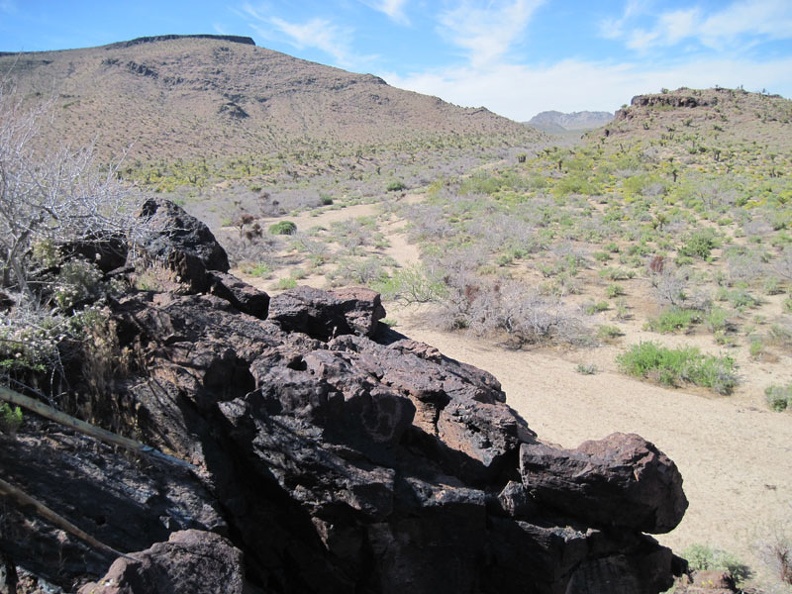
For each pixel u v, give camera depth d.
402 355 6.63
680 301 21.84
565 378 16.19
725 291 22.38
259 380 4.86
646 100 119.19
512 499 5.22
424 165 89.50
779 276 24.47
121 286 5.99
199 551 3.52
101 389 4.50
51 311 5.05
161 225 7.50
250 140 142.62
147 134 123.06
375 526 4.56
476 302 19.78
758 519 10.07
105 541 3.52
